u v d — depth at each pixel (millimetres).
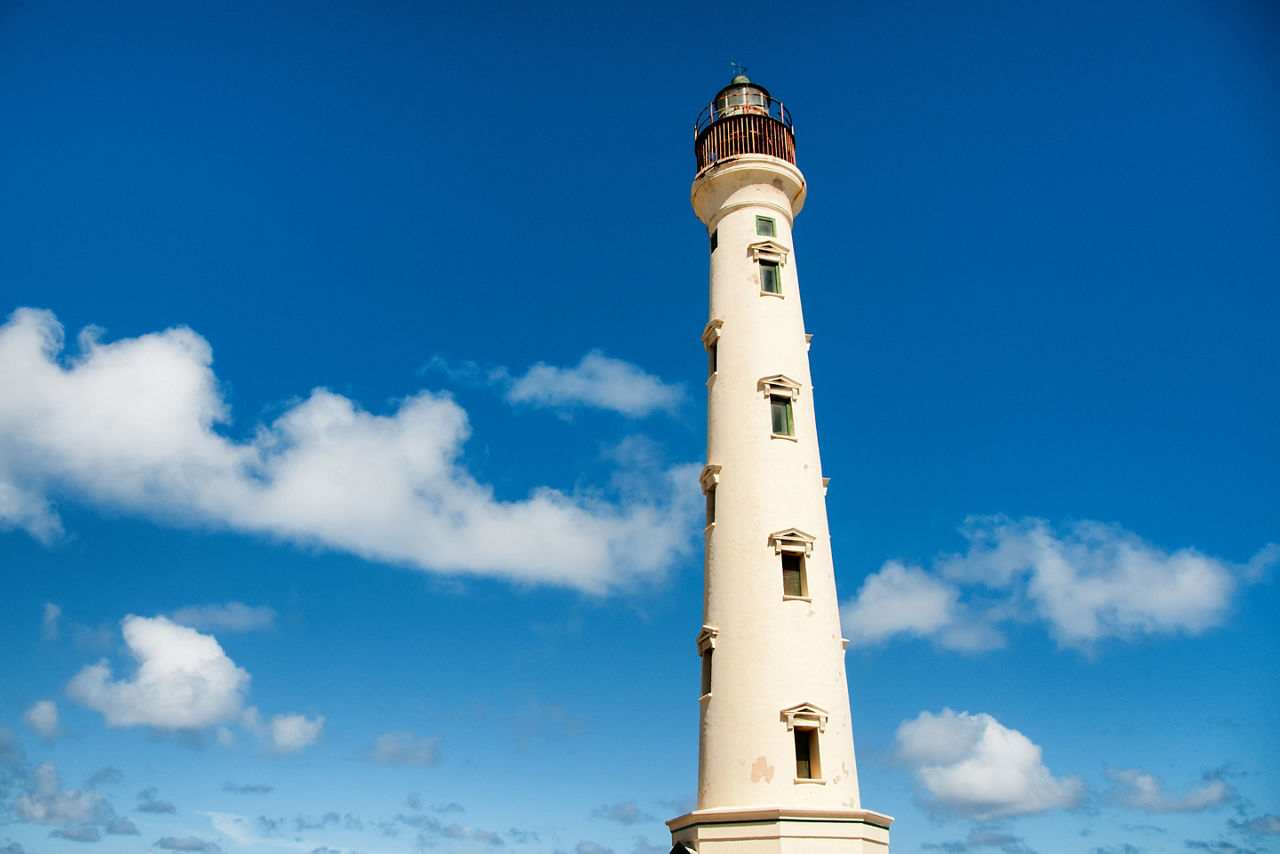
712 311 46625
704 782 38469
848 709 39375
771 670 38156
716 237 47812
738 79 51469
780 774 36469
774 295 45406
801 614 39312
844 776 37438
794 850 34875
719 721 38438
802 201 49375
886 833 38062
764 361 43875
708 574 42000
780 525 40688
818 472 43406
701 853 36219
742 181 47562
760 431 42562
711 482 43094
